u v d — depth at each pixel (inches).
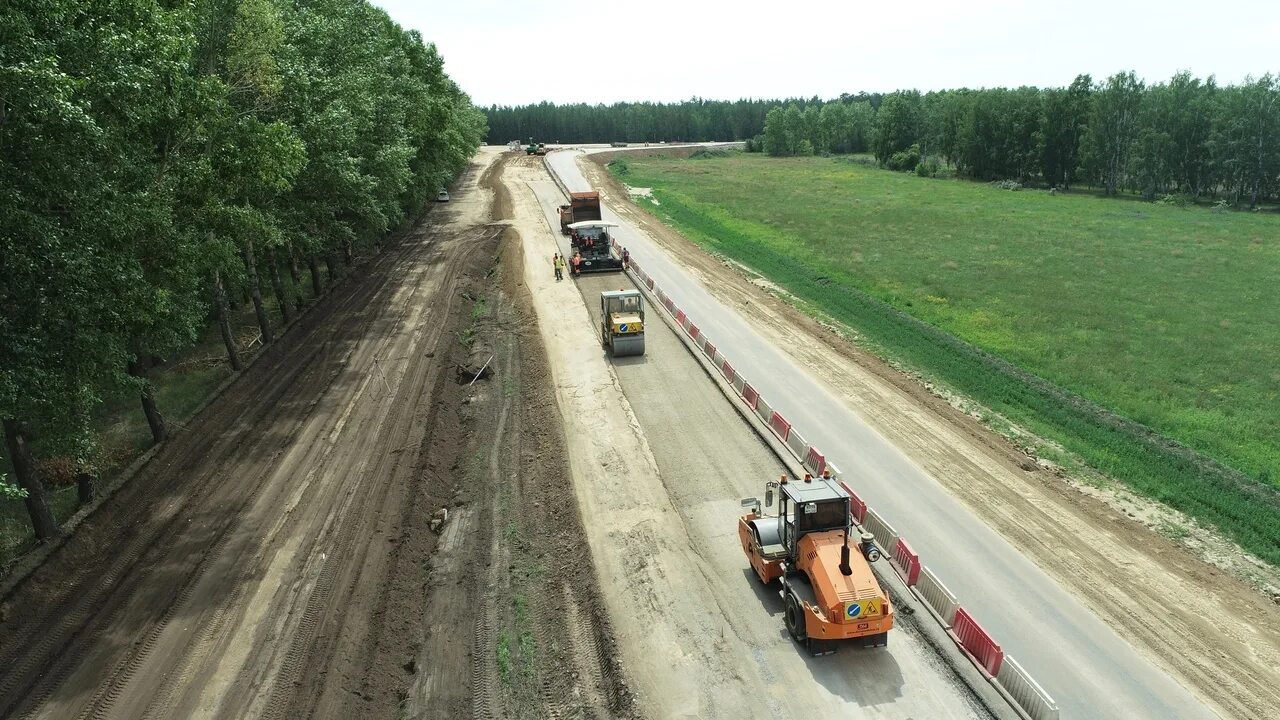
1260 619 653.9
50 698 577.6
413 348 1417.3
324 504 872.3
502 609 694.5
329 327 1552.7
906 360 1369.3
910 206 3282.5
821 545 612.7
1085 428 1083.3
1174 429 1090.1
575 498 869.2
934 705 550.6
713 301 1712.6
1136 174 3718.0
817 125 6609.3
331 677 601.9
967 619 601.6
